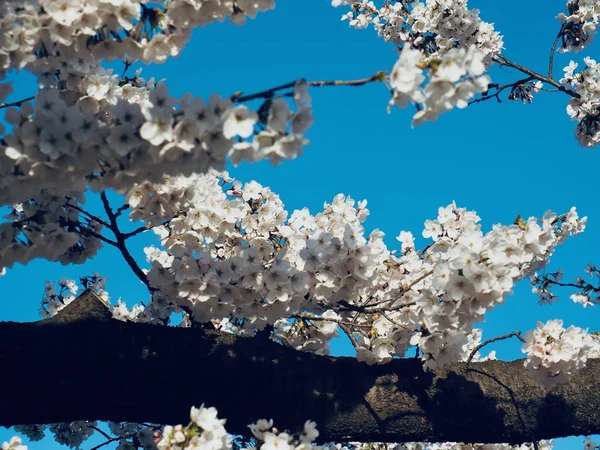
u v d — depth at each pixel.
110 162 3.24
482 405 4.52
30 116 3.15
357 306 4.53
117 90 3.93
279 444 3.40
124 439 5.88
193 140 2.90
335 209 4.98
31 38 3.30
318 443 4.46
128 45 3.41
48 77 3.71
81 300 4.33
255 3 3.46
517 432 4.55
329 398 4.41
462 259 3.80
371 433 4.42
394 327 4.59
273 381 4.34
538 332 4.17
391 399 4.48
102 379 4.07
